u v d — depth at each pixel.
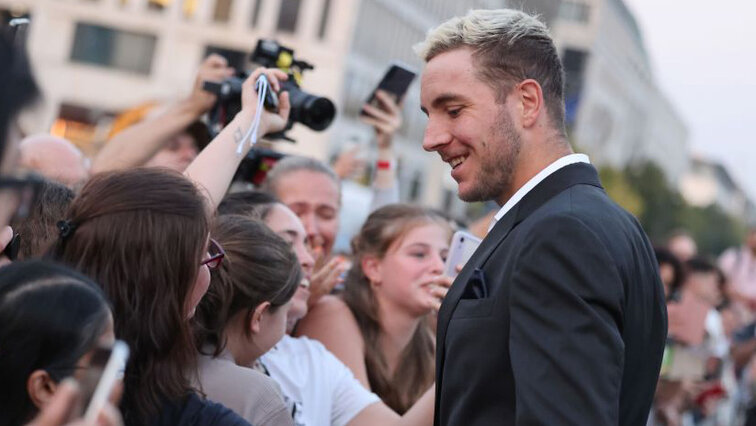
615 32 84.06
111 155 4.41
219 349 2.86
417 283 4.14
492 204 5.69
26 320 1.83
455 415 2.55
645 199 71.56
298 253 3.78
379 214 4.26
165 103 6.70
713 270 8.55
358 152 6.34
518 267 2.45
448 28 2.76
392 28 41.78
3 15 2.13
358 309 4.18
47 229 2.81
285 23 35.75
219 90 4.02
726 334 10.71
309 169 4.59
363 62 39.31
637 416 2.66
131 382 2.31
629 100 95.00
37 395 1.82
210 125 4.31
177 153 4.42
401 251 4.15
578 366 2.30
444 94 2.70
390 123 5.08
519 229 2.59
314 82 36.72
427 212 4.27
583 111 75.19
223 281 2.93
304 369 3.60
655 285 2.67
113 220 2.34
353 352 4.07
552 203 2.57
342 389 3.65
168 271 2.34
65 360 1.83
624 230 2.56
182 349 2.37
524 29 2.72
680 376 6.62
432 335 4.38
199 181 3.16
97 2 30.08
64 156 4.28
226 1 33.38
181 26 32.50
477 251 2.72
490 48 2.69
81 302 1.87
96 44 29.14
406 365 4.23
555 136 2.72
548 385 2.30
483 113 2.68
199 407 2.35
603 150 83.06
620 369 2.37
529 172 2.70
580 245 2.41
